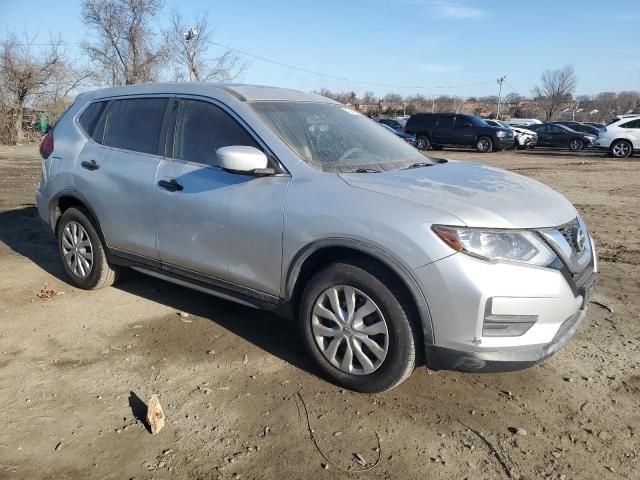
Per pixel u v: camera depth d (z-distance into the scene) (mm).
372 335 3238
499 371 3031
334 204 3248
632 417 3188
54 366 3654
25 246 6508
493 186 3475
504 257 2939
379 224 3074
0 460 2750
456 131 26391
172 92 4281
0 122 25250
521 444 2936
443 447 2900
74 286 5109
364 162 3809
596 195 11234
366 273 3176
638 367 3752
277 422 3080
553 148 29016
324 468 2730
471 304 2906
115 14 34344
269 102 4020
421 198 3133
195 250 3934
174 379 3514
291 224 3375
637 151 21750
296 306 3578
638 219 8695
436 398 3344
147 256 4312
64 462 2748
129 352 3855
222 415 3141
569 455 2854
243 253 3652
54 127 5199
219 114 3926
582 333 4262
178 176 3986
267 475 2678
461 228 2939
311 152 3686
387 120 31797
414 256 2971
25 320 4359
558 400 3348
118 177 4367
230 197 3670
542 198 3426
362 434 2990
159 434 2969
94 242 4758
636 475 2713
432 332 3027
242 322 4363
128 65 35438
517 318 2947
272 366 3684
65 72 27969
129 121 4523
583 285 3266
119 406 3217
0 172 13438
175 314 4500
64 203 5086
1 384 3428
